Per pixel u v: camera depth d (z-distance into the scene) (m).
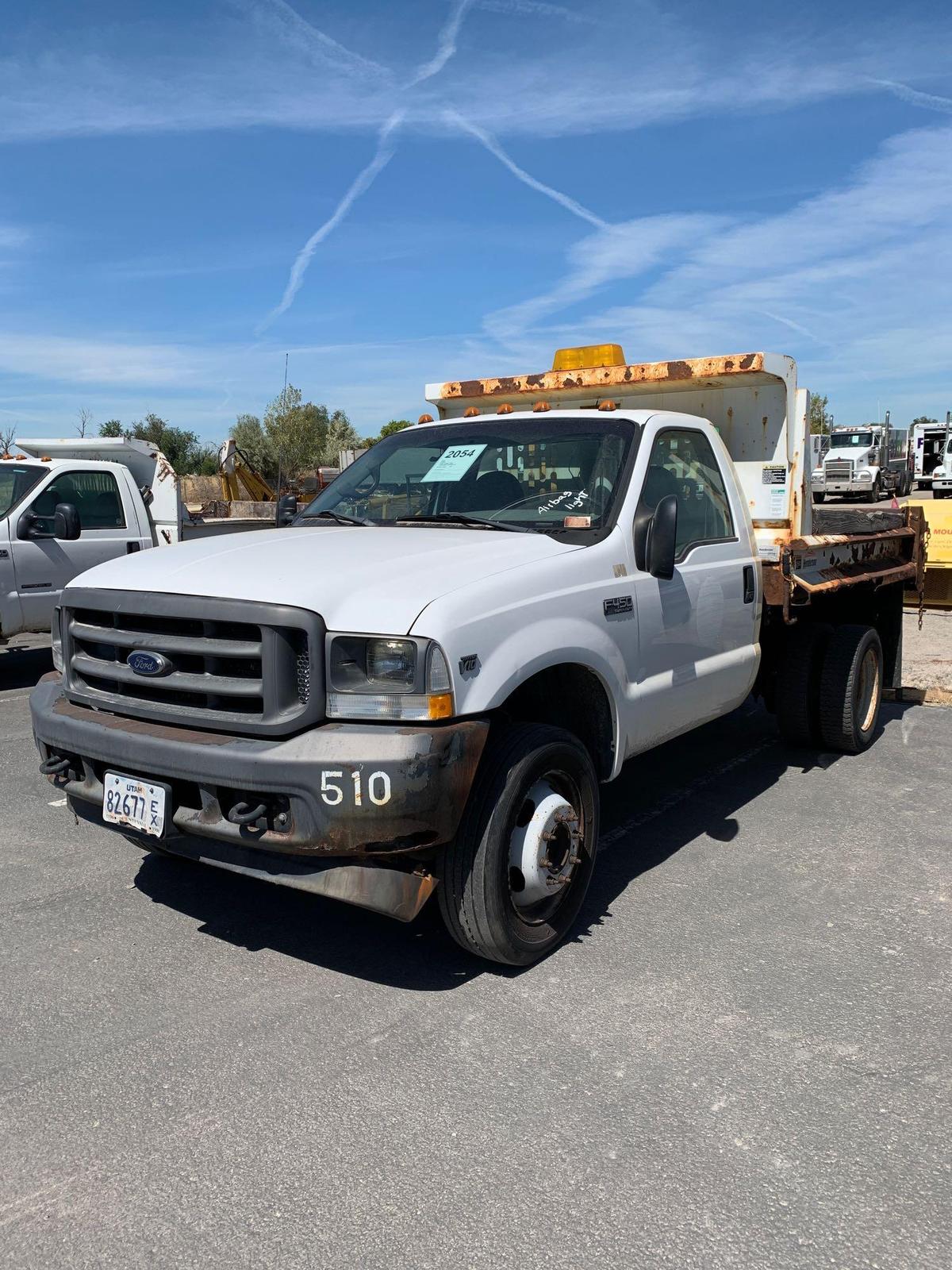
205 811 3.39
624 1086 3.04
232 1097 2.98
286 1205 2.54
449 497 4.70
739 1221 2.48
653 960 3.84
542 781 3.76
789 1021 3.41
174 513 10.66
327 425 41.66
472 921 3.53
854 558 6.66
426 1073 3.10
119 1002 3.53
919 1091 3.02
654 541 4.20
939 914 4.27
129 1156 2.72
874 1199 2.56
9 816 5.52
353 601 3.30
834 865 4.81
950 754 6.79
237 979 3.69
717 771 6.41
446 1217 2.49
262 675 3.28
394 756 3.11
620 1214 2.50
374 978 3.71
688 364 5.63
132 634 3.64
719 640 5.01
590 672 4.02
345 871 3.32
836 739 6.62
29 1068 3.13
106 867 4.78
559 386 6.02
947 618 11.87
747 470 5.87
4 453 11.51
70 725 3.73
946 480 41.00
